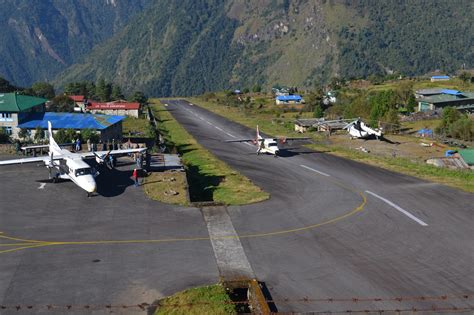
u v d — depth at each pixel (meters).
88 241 34.19
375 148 78.88
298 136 92.31
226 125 113.69
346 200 45.38
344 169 59.50
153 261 31.23
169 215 39.75
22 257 31.48
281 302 26.58
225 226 37.75
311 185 51.31
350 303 26.53
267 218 39.91
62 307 25.77
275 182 52.88
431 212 41.75
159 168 54.22
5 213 39.44
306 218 40.06
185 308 25.58
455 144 83.62
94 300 26.48
